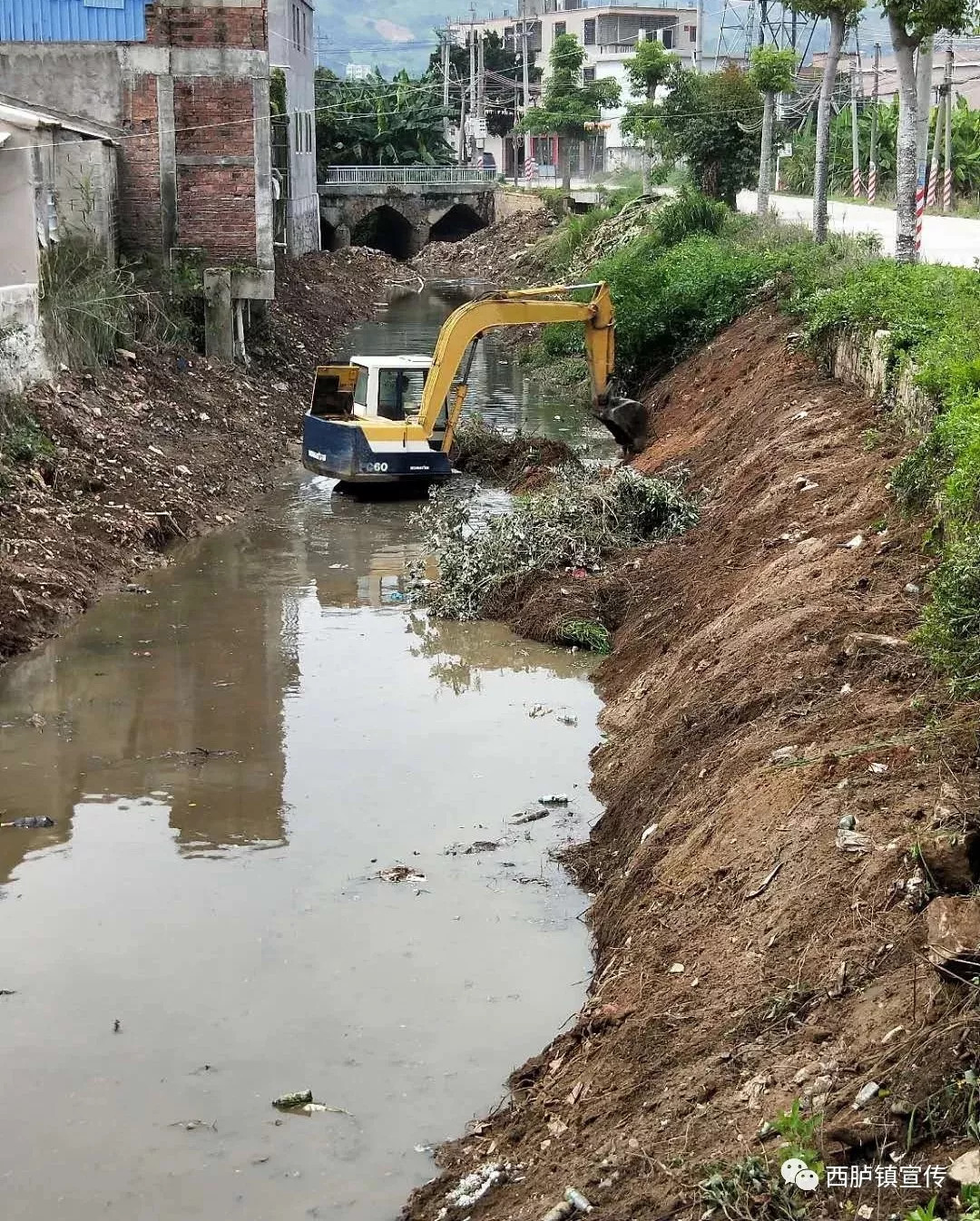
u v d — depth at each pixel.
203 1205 7.09
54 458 19.70
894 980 6.64
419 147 77.94
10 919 9.93
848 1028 6.49
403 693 14.40
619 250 42.12
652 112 48.25
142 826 11.38
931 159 46.69
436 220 70.81
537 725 13.55
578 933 9.76
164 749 12.89
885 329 17.22
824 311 19.78
